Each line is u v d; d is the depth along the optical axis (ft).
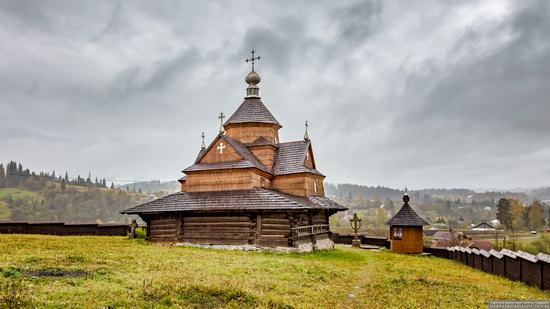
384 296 55.88
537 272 64.69
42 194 640.58
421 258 123.65
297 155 135.33
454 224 604.90
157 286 48.26
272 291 52.75
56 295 41.27
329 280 66.23
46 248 85.30
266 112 145.38
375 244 165.68
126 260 69.82
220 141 125.90
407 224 136.26
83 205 609.01
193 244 114.42
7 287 42.14
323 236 136.26
